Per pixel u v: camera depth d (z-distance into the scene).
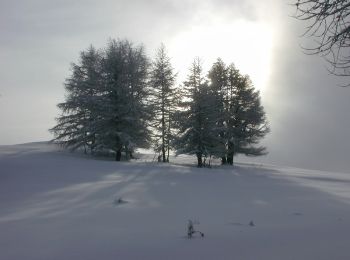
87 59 47.34
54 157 37.03
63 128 46.56
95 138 43.12
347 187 22.86
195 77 41.88
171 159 51.12
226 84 46.16
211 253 6.01
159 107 44.34
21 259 5.98
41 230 8.45
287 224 9.08
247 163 51.09
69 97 46.88
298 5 5.02
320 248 6.16
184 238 7.33
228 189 19.56
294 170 42.53
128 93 41.34
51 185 19.53
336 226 8.59
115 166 31.91
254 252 5.98
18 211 11.80
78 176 24.25
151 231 8.26
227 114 44.81
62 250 6.50
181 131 41.50
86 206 12.77
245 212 11.57
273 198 15.95
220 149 41.44
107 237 7.59
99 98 41.44
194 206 12.93
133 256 5.98
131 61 41.91
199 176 27.66
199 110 40.72
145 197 15.41
